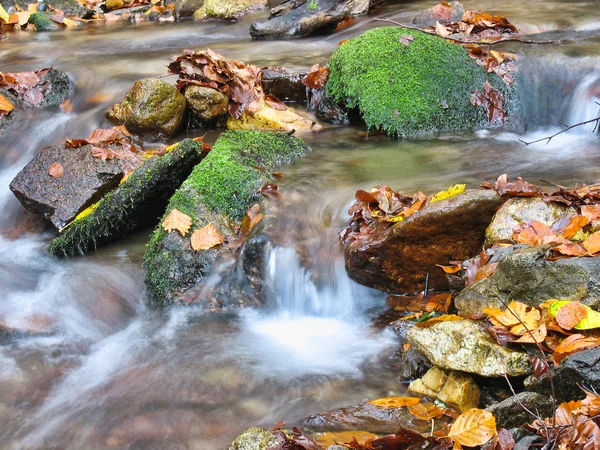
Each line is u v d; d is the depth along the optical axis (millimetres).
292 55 3449
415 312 2373
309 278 2477
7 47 3973
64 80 3367
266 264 2496
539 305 2107
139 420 2170
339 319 2430
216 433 2127
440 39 3102
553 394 1954
